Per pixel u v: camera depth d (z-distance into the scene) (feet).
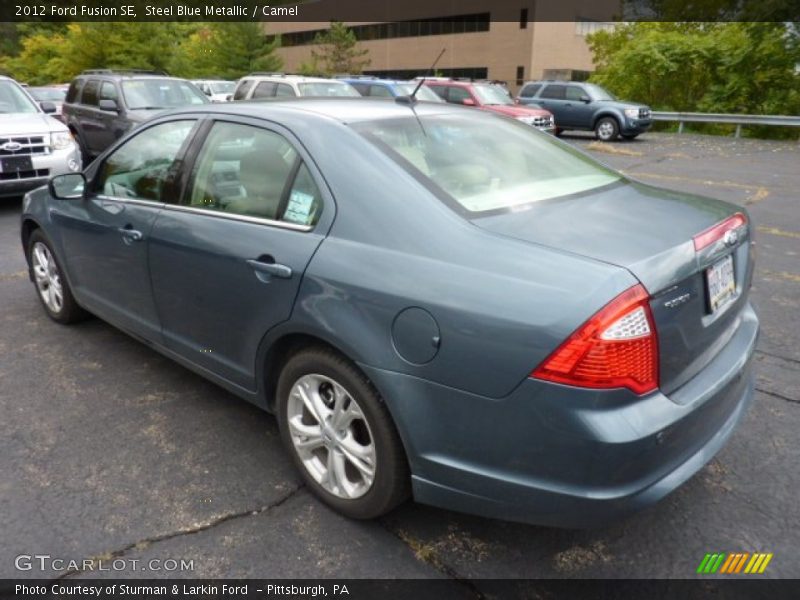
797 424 11.51
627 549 8.56
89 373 13.33
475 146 10.00
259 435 11.19
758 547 8.60
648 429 6.78
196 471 10.16
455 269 7.49
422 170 8.75
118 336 15.19
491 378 7.06
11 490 9.61
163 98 37.29
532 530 8.91
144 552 8.46
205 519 9.09
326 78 46.88
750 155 51.24
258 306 9.34
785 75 69.82
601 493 6.88
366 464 8.58
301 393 9.18
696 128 76.23
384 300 7.79
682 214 8.71
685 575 8.14
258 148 10.02
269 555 8.44
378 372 7.84
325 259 8.48
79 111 39.50
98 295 13.57
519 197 8.87
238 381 10.36
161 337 11.84
